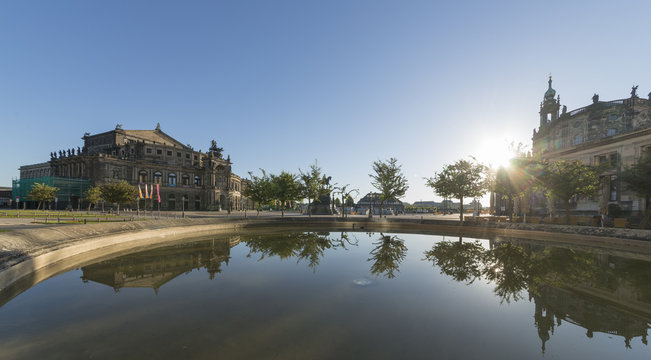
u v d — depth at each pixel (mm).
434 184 33469
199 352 4344
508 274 9711
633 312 6293
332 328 5297
